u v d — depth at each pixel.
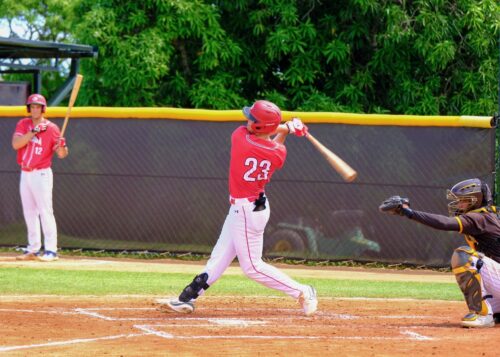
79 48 43.50
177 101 47.38
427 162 31.86
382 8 43.19
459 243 31.70
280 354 14.86
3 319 18.28
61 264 30.73
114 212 34.44
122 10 45.66
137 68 44.56
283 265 32.56
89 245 34.66
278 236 33.00
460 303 22.98
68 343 15.65
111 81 45.47
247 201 18.84
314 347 15.59
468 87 43.66
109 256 34.25
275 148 18.70
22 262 31.06
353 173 18.91
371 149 32.38
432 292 25.44
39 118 31.00
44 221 31.78
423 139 31.95
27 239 35.12
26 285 24.69
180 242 33.88
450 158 31.67
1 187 35.22
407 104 44.00
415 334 17.30
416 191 31.97
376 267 32.31
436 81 43.88
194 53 47.66
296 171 32.91
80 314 19.39
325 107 43.53
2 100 43.38
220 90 44.91
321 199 32.75
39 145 31.11
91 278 26.80
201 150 33.75
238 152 18.66
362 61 46.50
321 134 32.72
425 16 42.16
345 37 44.62
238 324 18.44
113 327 17.61
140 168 34.22
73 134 34.84
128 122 34.34
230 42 45.09
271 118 18.36
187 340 16.12
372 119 32.25
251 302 22.33
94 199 34.59
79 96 47.91
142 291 23.94
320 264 32.72
